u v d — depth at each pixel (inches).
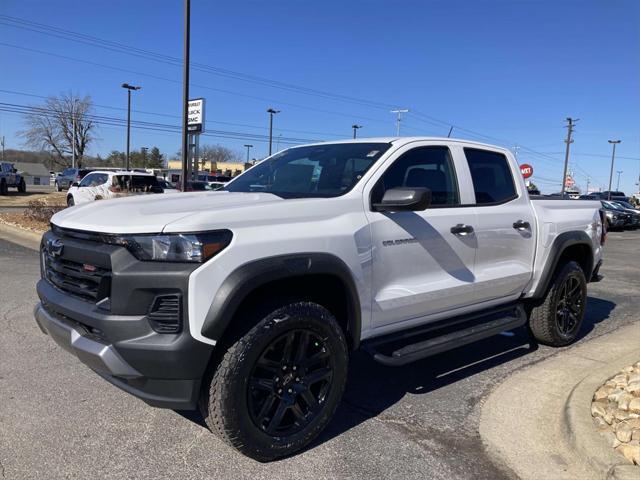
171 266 113.1
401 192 139.7
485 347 222.5
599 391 164.1
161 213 122.6
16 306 259.4
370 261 142.2
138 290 113.6
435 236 159.8
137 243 115.3
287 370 128.0
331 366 135.3
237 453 130.8
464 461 130.8
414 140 167.8
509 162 200.2
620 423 138.6
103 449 131.0
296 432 130.0
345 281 135.0
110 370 115.0
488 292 181.9
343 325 143.8
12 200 1069.1
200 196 150.3
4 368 180.9
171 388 115.6
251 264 118.7
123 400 158.2
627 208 1064.2
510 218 188.1
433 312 165.6
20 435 136.4
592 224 230.1
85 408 152.6
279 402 127.4
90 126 3048.7
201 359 113.9
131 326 113.6
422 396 169.8
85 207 146.3
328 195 148.0
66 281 132.5
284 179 167.9
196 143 845.2
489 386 178.9
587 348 222.2
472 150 185.9
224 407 117.6
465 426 149.3
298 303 127.5
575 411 148.5
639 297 334.6
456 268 168.2
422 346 157.9
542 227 201.2
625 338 238.2
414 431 145.9
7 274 336.8
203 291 112.7
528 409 160.2
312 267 126.6
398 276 151.3
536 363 202.4
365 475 123.3
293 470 124.4
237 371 117.6
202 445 134.1
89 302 123.9
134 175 767.1
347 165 158.7
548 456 133.4
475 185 182.5
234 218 120.6
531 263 199.9
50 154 3260.3
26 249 449.4
